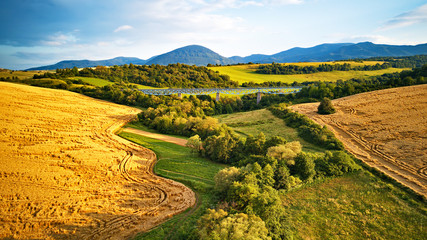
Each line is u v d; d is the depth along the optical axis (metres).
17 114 61.75
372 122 73.50
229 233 23.58
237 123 89.38
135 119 88.75
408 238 32.28
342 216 36.50
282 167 44.12
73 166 43.53
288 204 38.94
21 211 30.86
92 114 81.94
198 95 138.00
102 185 40.03
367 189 43.75
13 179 36.03
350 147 61.34
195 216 33.88
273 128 81.06
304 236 31.83
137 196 38.56
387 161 53.28
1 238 26.66
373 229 33.84
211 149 60.62
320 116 83.88
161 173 48.75
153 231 30.48
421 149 55.75
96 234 29.14
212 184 45.41
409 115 74.19
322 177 46.81
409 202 39.69
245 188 33.84
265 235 25.08
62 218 30.81
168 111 94.62
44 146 48.09
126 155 54.66
